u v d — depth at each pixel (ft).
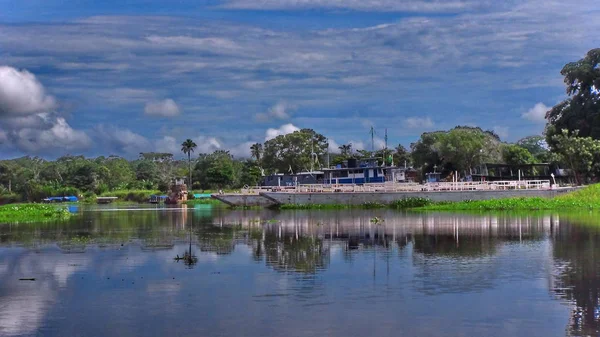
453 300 95.20
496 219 234.38
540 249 146.10
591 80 452.76
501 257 134.72
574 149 403.34
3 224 250.57
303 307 92.43
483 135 497.87
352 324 83.71
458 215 262.06
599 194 310.86
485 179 431.02
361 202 346.54
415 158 506.07
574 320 84.38
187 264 131.64
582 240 161.48
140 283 111.45
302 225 226.58
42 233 205.46
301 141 628.28
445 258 134.62
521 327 81.71
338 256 140.36
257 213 315.58
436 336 78.74
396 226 212.43
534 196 327.06
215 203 480.64
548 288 102.53
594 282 106.52
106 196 647.15
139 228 224.33
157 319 87.61
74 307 94.73
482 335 78.89
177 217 293.84
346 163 440.04
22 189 652.48
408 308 90.99
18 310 93.50
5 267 130.21
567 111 460.14
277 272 120.26
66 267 129.59
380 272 118.42
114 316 89.51
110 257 143.43
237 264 130.72
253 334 80.38
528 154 490.08
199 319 87.20
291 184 464.24
